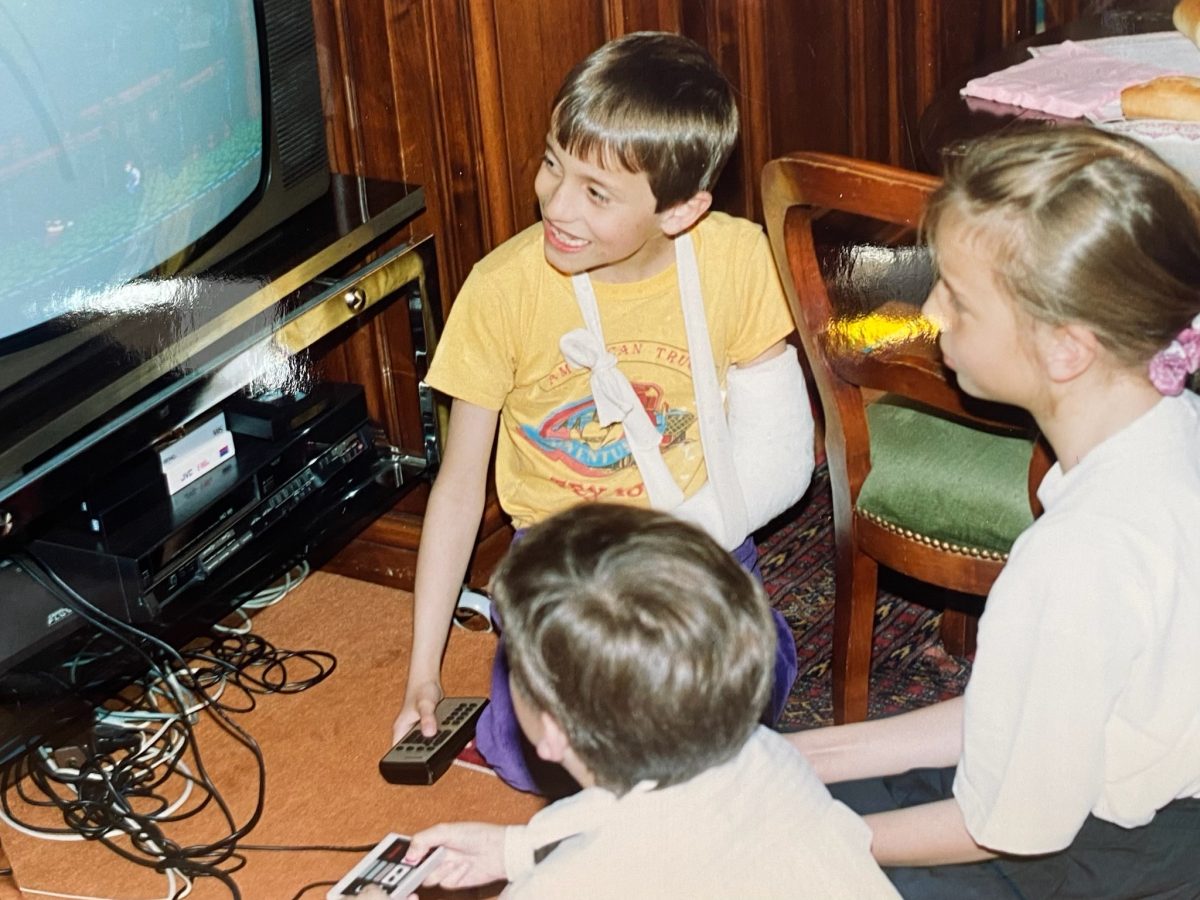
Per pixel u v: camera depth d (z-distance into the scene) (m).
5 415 1.63
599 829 1.06
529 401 1.77
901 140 3.19
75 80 1.61
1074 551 1.10
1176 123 1.92
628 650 1.00
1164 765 1.18
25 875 1.86
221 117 1.84
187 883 1.83
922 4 3.12
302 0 1.96
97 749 2.04
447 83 2.13
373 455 2.28
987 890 1.29
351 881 1.36
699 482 1.81
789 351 1.79
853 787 1.41
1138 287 1.08
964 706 1.21
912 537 1.80
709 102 1.56
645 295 1.70
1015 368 1.16
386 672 2.22
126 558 1.89
